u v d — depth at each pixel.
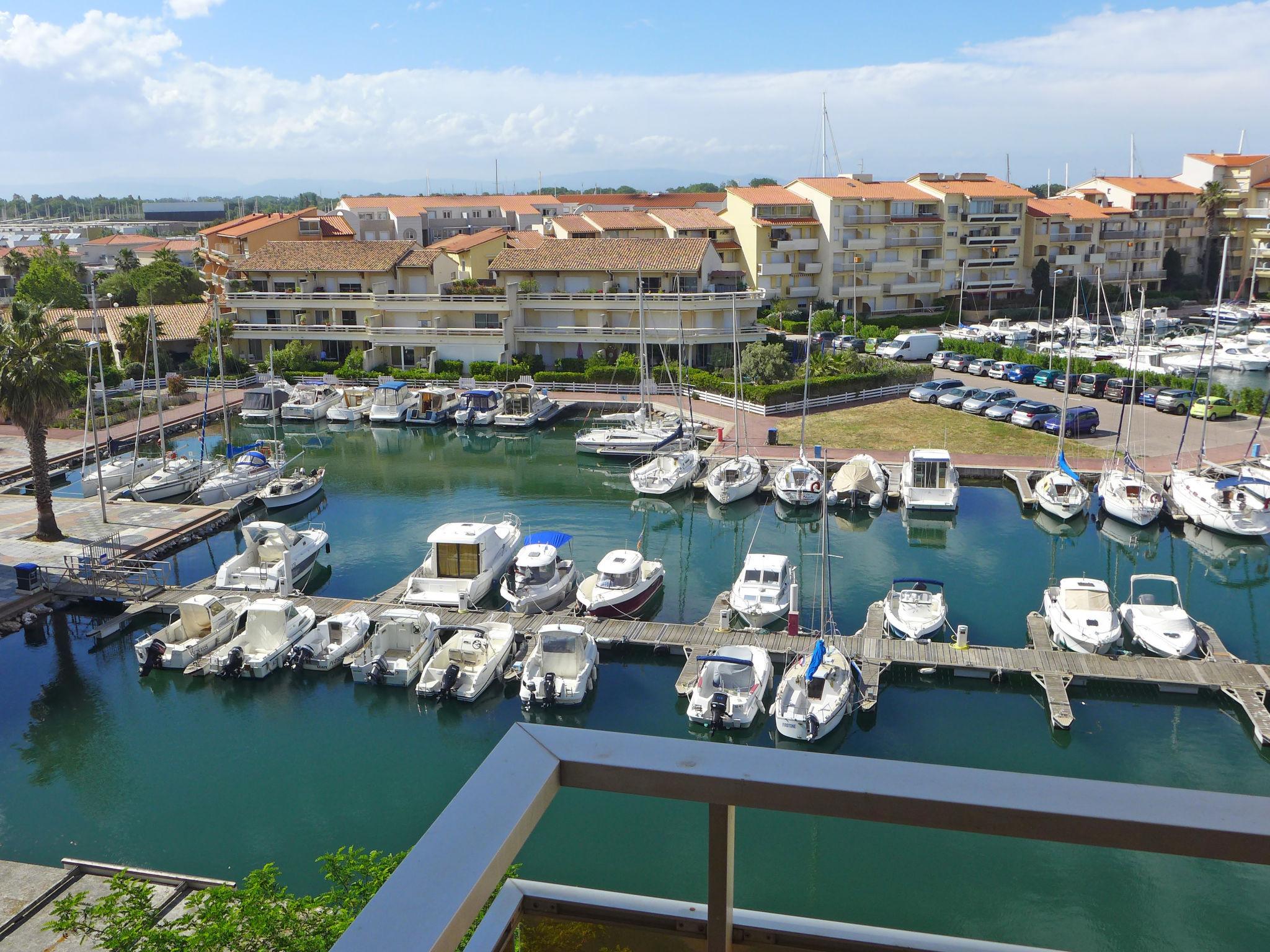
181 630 29.52
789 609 31.08
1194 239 111.19
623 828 20.70
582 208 128.00
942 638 29.78
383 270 77.31
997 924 18.09
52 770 23.91
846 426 57.25
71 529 40.34
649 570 33.62
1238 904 18.45
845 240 92.62
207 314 78.62
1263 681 25.83
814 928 4.10
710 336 71.50
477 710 26.50
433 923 2.83
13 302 37.12
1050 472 44.19
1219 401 56.38
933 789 3.24
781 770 3.39
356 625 30.08
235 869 20.23
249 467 47.78
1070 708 25.03
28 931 16.94
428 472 52.66
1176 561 37.28
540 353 76.00
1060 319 96.69
